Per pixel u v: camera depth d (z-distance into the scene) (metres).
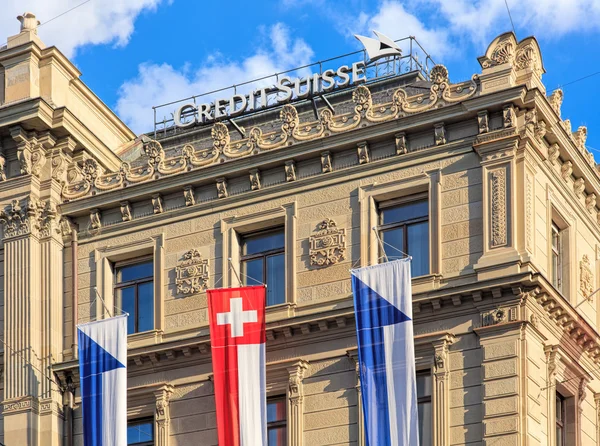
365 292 46.59
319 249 49.75
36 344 52.72
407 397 45.09
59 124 54.47
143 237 53.12
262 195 51.38
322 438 47.75
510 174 47.50
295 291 49.78
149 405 51.03
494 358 45.84
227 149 52.19
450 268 47.59
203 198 52.56
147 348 50.94
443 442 45.78
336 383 48.03
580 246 52.34
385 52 57.81
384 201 49.66
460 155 48.56
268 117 59.09
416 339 47.06
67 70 56.38
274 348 49.41
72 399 52.28
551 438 46.53
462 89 48.97
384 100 54.50
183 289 51.75
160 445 50.16
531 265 46.41
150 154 53.62
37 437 51.66
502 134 47.84
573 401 49.28
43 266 53.78
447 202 48.34
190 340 50.34
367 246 49.09
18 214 54.28
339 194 50.09
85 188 54.47
